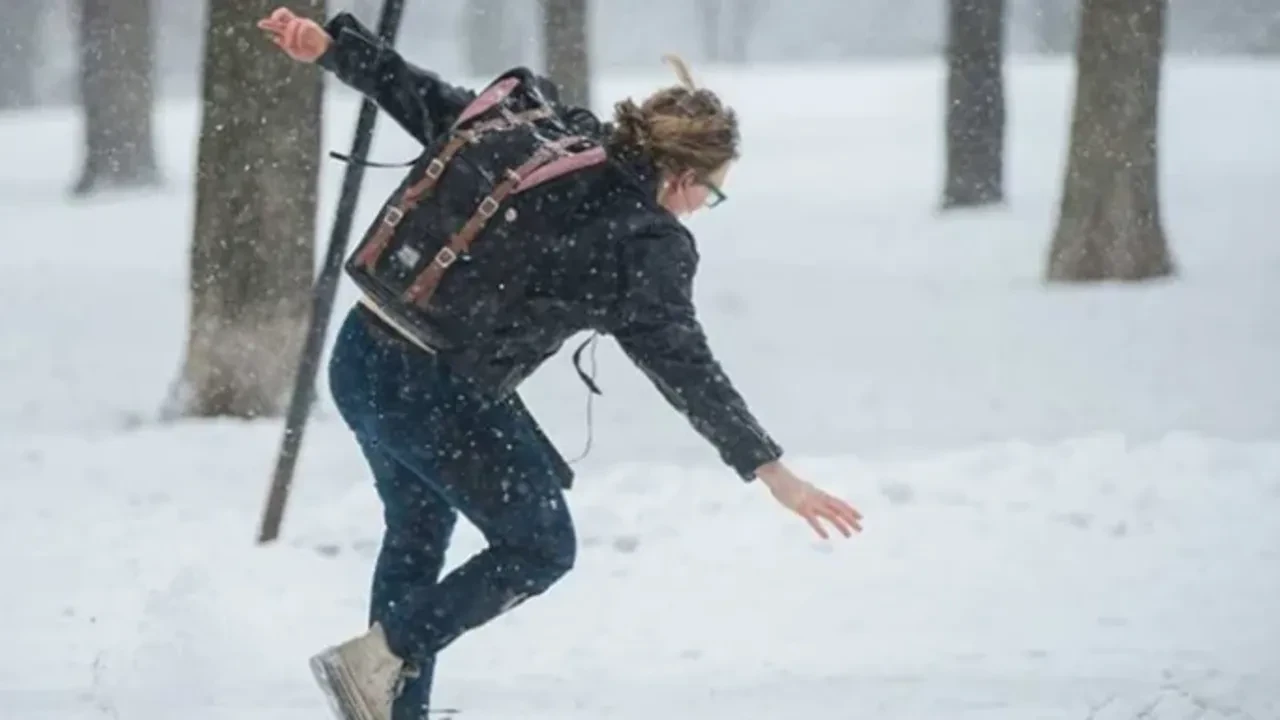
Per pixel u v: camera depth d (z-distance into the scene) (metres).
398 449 13.12
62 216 72.50
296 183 31.61
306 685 16.77
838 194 74.69
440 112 13.77
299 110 31.34
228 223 31.58
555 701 16.34
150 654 17.27
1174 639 18.20
